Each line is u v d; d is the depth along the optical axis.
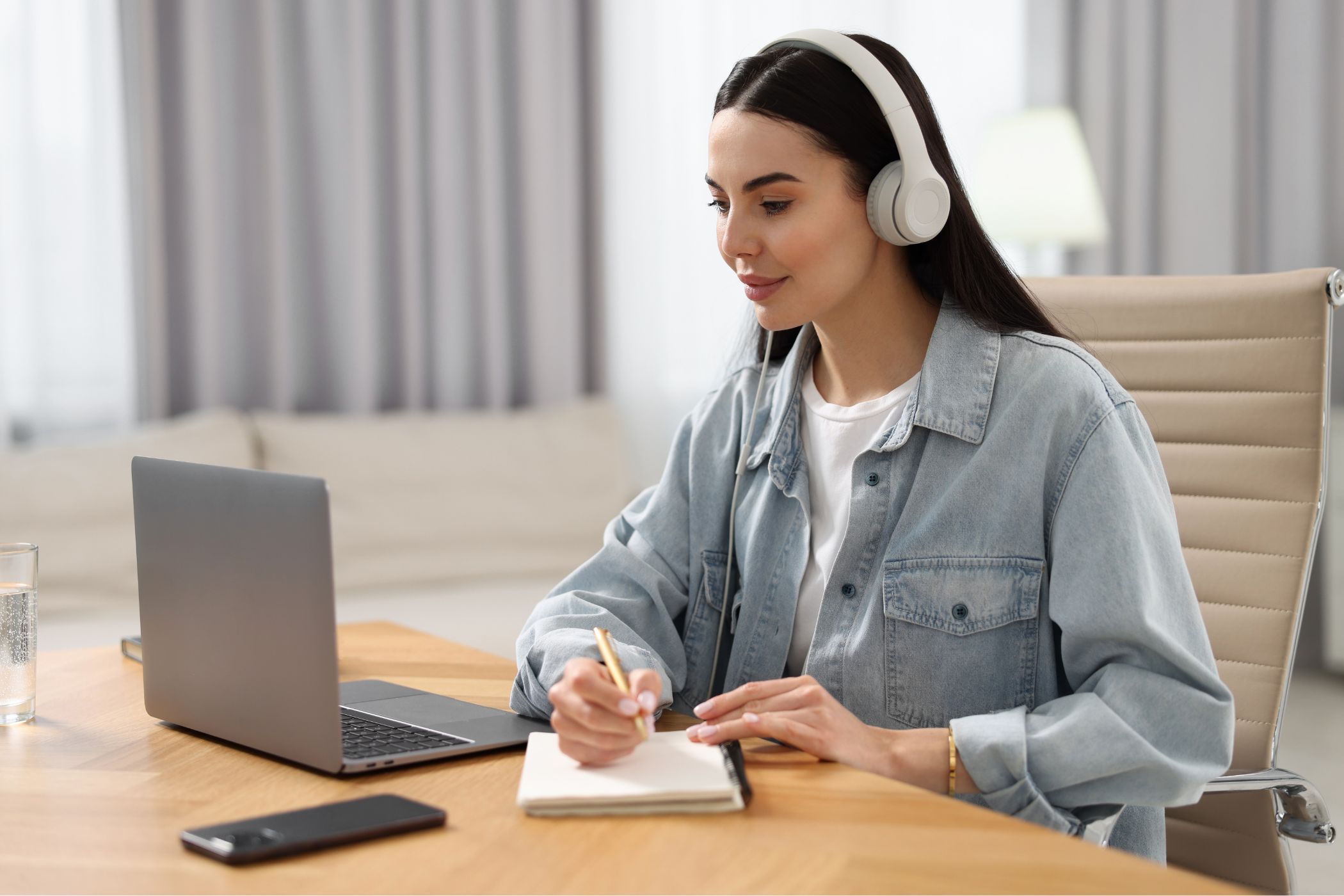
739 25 3.31
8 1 2.62
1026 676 1.09
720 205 1.16
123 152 2.76
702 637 1.29
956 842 0.76
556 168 3.19
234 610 0.96
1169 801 0.95
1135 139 3.63
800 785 0.86
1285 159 3.68
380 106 3.05
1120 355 1.51
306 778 0.90
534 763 0.88
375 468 2.81
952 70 3.51
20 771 0.93
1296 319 1.41
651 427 3.33
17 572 1.06
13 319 2.70
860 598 1.16
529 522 2.94
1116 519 1.03
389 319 3.12
